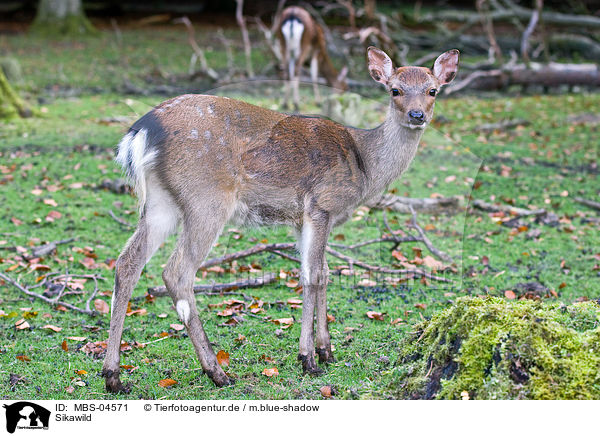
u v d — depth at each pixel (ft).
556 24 48.47
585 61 50.47
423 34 53.72
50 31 63.26
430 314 16.28
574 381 10.16
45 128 30.63
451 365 11.05
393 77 14.03
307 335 13.15
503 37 55.93
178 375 13.25
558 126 35.53
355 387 12.43
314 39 37.73
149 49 56.29
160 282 17.85
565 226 22.31
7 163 25.59
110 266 18.48
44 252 18.83
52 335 14.87
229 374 13.15
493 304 11.07
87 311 15.88
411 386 11.47
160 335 15.06
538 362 10.30
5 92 32.53
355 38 52.13
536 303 11.50
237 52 55.31
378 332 15.21
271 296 17.26
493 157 29.50
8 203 22.18
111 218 21.71
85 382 12.87
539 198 24.85
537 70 43.75
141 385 12.78
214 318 15.93
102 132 30.12
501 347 10.46
